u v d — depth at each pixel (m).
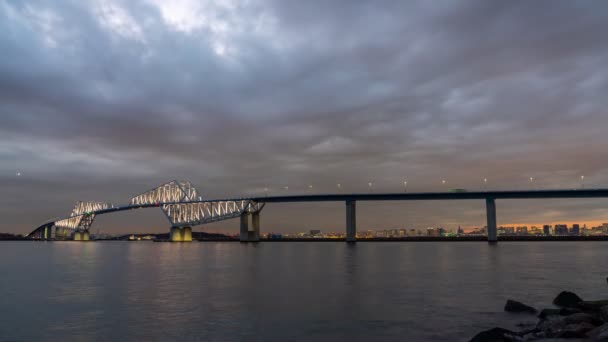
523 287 49.53
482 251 155.88
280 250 177.25
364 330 29.56
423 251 159.12
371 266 82.12
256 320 32.69
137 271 74.31
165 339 27.98
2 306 39.44
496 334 24.81
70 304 40.22
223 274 67.38
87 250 192.50
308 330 29.70
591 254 128.75
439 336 27.86
